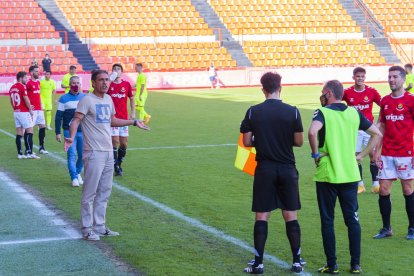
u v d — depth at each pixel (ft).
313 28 167.94
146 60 150.92
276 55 159.63
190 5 167.84
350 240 25.26
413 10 177.37
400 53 165.48
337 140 25.35
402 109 29.60
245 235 30.40
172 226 32.19
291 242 25.13
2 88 132.36
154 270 25.32
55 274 25.04
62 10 157.79
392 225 32.40
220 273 24.95
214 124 78.13
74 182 42.65
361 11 176.45
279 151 24.94
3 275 24.97
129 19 160.25
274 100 25.32
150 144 62.03
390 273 25.03
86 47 149.69
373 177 39.99
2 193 40.40
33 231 31.48
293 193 25.05
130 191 40.81
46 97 75.87
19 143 54.80
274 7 172.76
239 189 41.32
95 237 29.84
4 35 145.48
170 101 111.65
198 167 49.60
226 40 161.38
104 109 30.50
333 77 155.53
